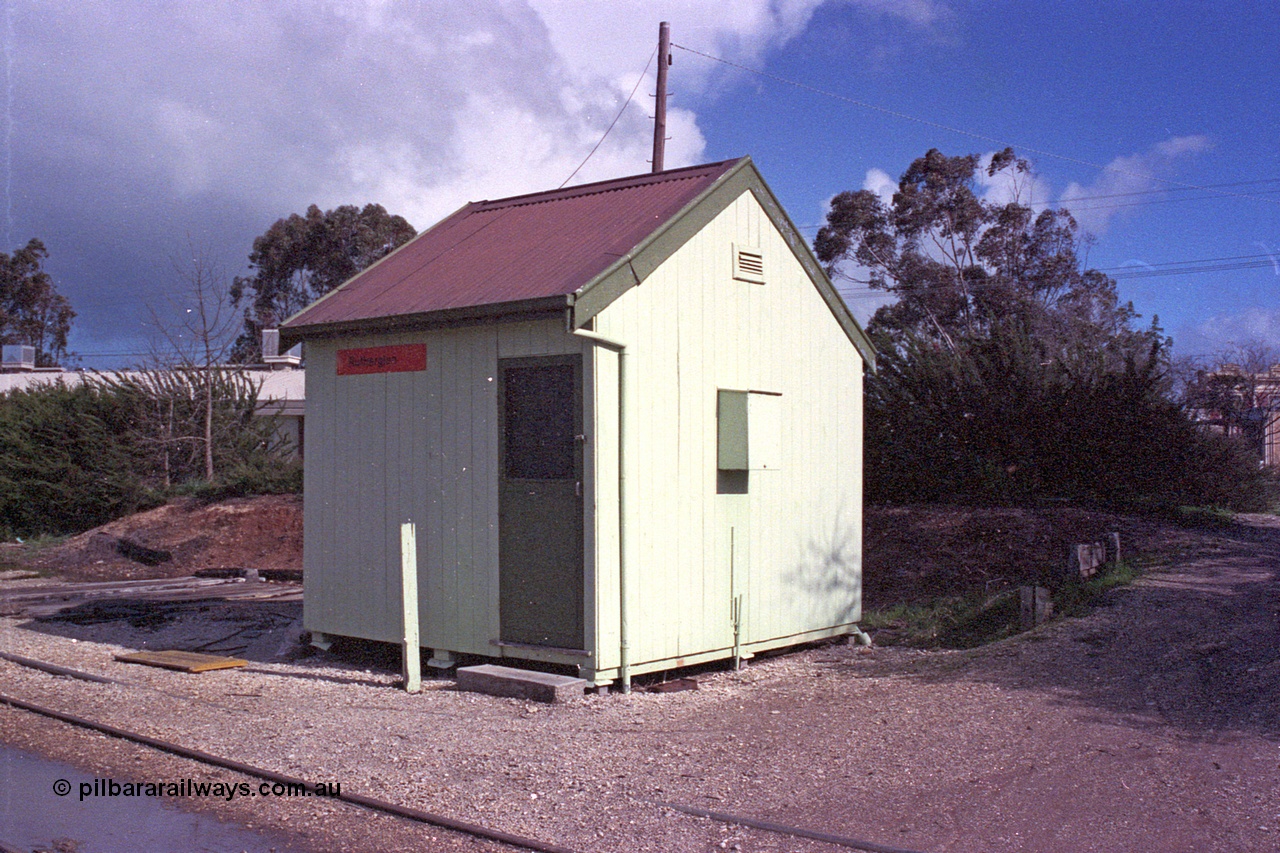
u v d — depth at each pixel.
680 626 8.83
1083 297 32.16
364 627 9.84
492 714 7.70
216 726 7.38
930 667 9.16
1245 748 6.28
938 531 14.95
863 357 11.12
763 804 5.56
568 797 5.71
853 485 10.91
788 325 10.06
